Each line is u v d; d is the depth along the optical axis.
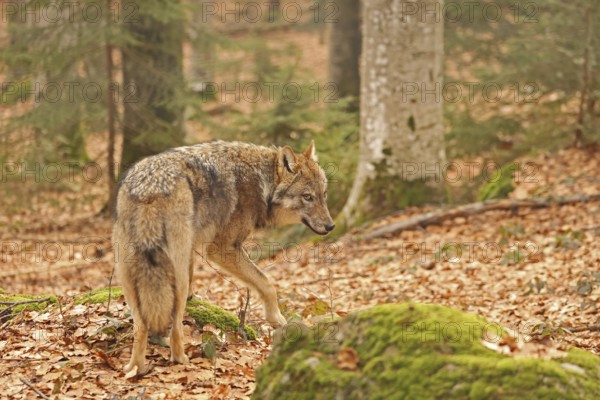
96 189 21.45
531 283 11.04
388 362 5.26
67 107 18.48
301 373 5.43
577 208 15.26
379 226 16.25
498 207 15.84
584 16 19.44
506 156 19.92
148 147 20.00
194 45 20.39
